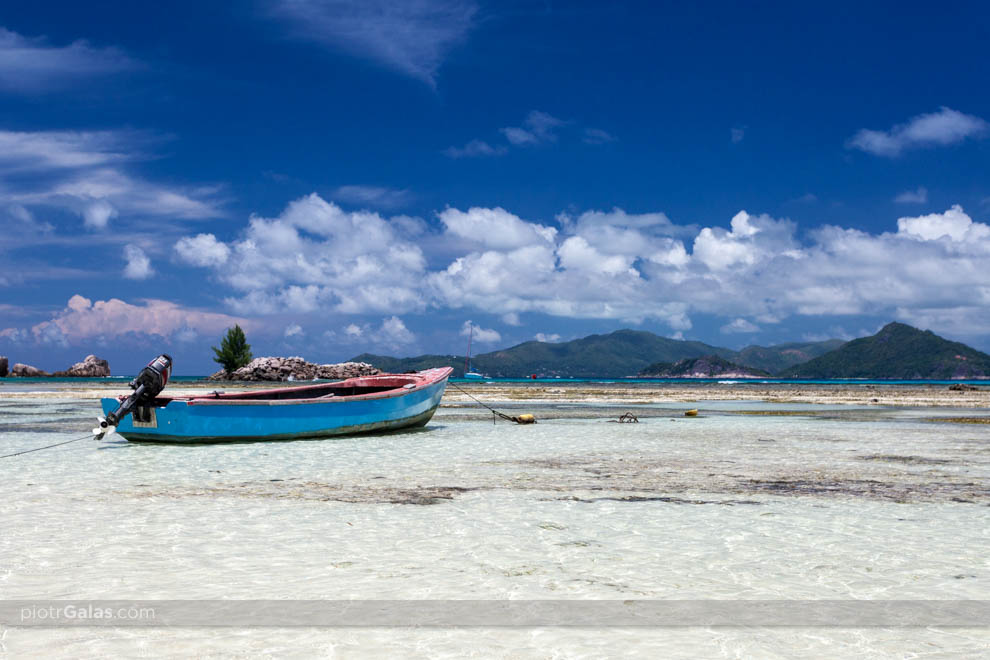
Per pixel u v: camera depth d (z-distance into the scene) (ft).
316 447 60.18
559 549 25.57
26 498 35.78
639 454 56.34
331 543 26.32
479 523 29.99
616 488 39.47
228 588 20.68
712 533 28.30
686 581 21.65
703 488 39.58
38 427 79.51
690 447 61.72
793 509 33.47
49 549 25.21
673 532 28.45
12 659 15.40
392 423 71.15
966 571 22.88
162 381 60.23
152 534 27.66
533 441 66.33
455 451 57.88
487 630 17.39
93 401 141.38
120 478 42.88
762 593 20.48
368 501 35.24
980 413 116.57
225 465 48.98
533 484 40.86
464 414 105.09
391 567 23.07
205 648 16.12
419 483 41.24
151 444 61.36
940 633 17.35
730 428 82.48
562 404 137.49
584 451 58.34
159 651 15.93
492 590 20.62
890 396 186.09
